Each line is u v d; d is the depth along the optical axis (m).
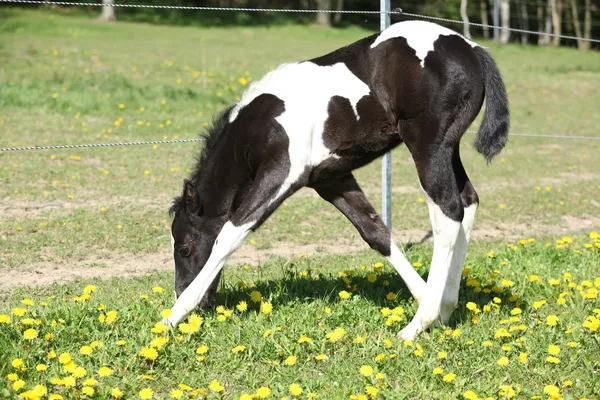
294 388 4.49
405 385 4.80
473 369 5.07
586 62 34.09
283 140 5.61
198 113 18.03
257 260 8.61
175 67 23.80
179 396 4.49
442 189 5.53
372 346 5.38
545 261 8.05
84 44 28.12
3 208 10.27
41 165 12.73
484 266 7.82
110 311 5.72
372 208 6.19
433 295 5.58
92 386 4.66
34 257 8.31
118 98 18.66
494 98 5.62
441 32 5.66
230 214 6.15
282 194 5.67
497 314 6.10
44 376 4.86
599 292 6.48
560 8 47.72
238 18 45.06
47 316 5.73
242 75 23.27
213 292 6.04
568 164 15.96
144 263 8.38
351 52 5.82
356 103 5.67
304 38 38.47
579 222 11.27
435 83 5.46
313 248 9.27
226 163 6.00
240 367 5.11
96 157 13.70
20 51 24.83
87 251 8.66
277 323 5.71
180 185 12.15
